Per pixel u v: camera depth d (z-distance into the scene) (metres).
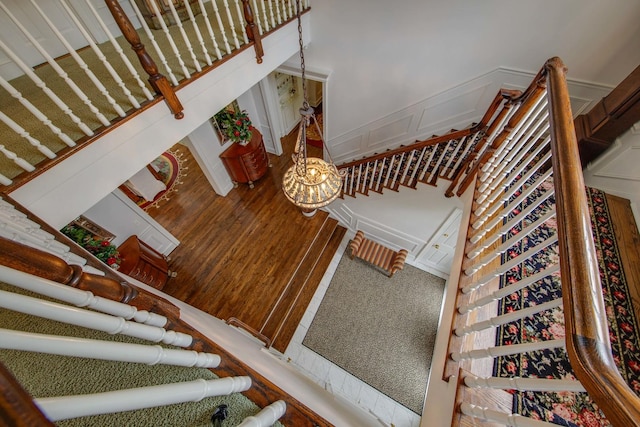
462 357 1.35
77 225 2.78
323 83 3.91
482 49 2.77
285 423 0.98
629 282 1.50
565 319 0.70
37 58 2.35
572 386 0.72
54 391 0.74
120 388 0.80
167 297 1.74
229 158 4.42
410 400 3.35
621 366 1.23
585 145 2.21
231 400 0.97
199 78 2.16
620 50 2.27
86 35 1.39
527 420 0.82
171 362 0.84
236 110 4.14
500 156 2.05
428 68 3.14
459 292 1.71
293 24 3.07
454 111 3.34
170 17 2.95
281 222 4.64
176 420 0.83
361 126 4.18
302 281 4.09
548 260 1.67
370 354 3.69
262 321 3.62
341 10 3.12
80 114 1.71
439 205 3.31
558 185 0.94
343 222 4.95
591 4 2.18
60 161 1.48
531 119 1.64
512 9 2.44
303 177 2.01
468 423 1.17
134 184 4.50
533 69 2.66
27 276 0.59
